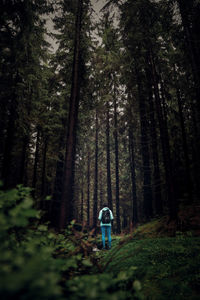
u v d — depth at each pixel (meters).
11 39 6.23
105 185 27.52
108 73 13.22
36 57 8.46
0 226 1.42
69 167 5.70
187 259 3.59
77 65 6.66
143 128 11.18
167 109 11.82
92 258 3.47
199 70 7.00
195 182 11.12
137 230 6.75
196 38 7.38
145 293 2.68
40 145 15.41
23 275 0.86
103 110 15.55
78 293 1.32
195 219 6.22
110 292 1.89
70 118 6.14
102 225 6.60
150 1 8.02
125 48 10.42
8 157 8.45
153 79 8.45
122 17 9.14
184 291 2.59
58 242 3.40
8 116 8.44
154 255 4.08
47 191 19.42
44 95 11.99
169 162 7.29
